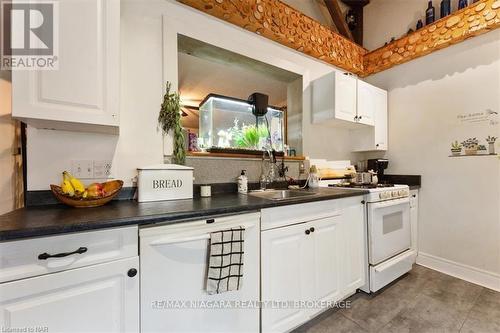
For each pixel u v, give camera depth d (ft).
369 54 9.27
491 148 6.45
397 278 6.84
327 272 5.08
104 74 3.57
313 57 8.06
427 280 6.73
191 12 5.51
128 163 4.75
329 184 8.02
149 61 5.00
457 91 7.13
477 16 6.47
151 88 5.02
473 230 6.72
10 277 2.37
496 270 6.27
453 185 7.17
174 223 3.26
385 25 9.25
